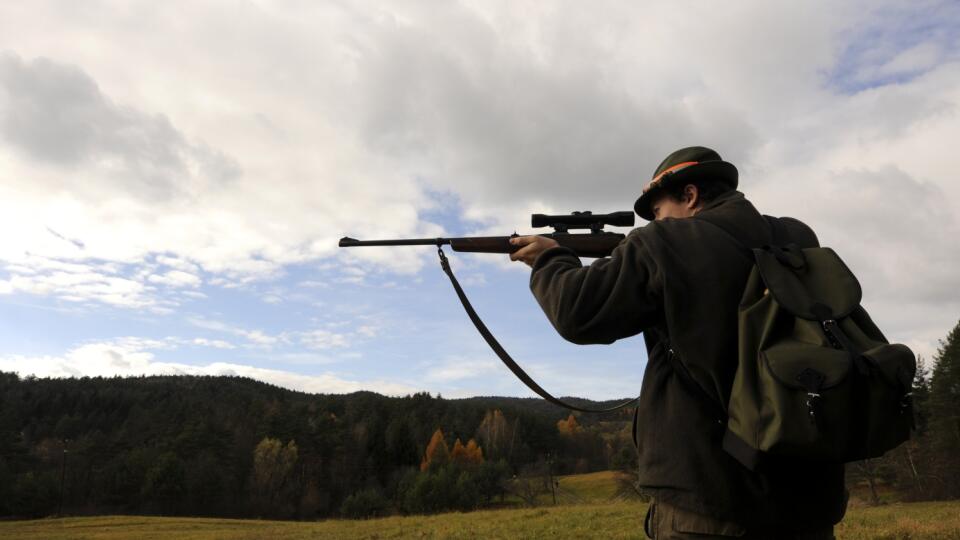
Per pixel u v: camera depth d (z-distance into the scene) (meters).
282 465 82.38
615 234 2.57
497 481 77.44
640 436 1.97
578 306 1.89
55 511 72.44
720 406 1.78
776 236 2.07
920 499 40.25
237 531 29.66
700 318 1.76
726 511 1.70
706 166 2.23
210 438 86.12
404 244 3.01
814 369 1.49
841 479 1.82
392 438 99.38
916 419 1.54
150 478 74.62
